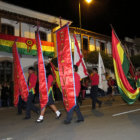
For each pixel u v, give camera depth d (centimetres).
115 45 736
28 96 648
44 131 471
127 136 402
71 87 509
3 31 1562
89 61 1998
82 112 743
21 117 699
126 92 723
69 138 404
